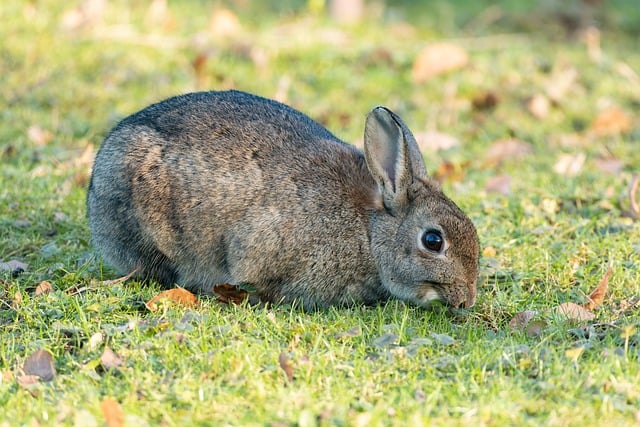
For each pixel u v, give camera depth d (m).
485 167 15.87
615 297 11.01
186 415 8.27
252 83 18.91
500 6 24.81
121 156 11.27
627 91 19.70
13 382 8.92
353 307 10.79
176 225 11.02
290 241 10.64
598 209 13.52
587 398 8.51
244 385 8.69
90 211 11.67
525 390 8.69
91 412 8.32
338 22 22.58
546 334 9.84
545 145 17.05
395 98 18.84
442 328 10.12
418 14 24.28
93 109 17.55
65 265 11.69
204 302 10.61
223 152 10.95
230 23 20.78
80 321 10.03
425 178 11.10
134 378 8.83
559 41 22.84
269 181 10.78
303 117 11.82
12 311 10.36
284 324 10.06
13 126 16.58
